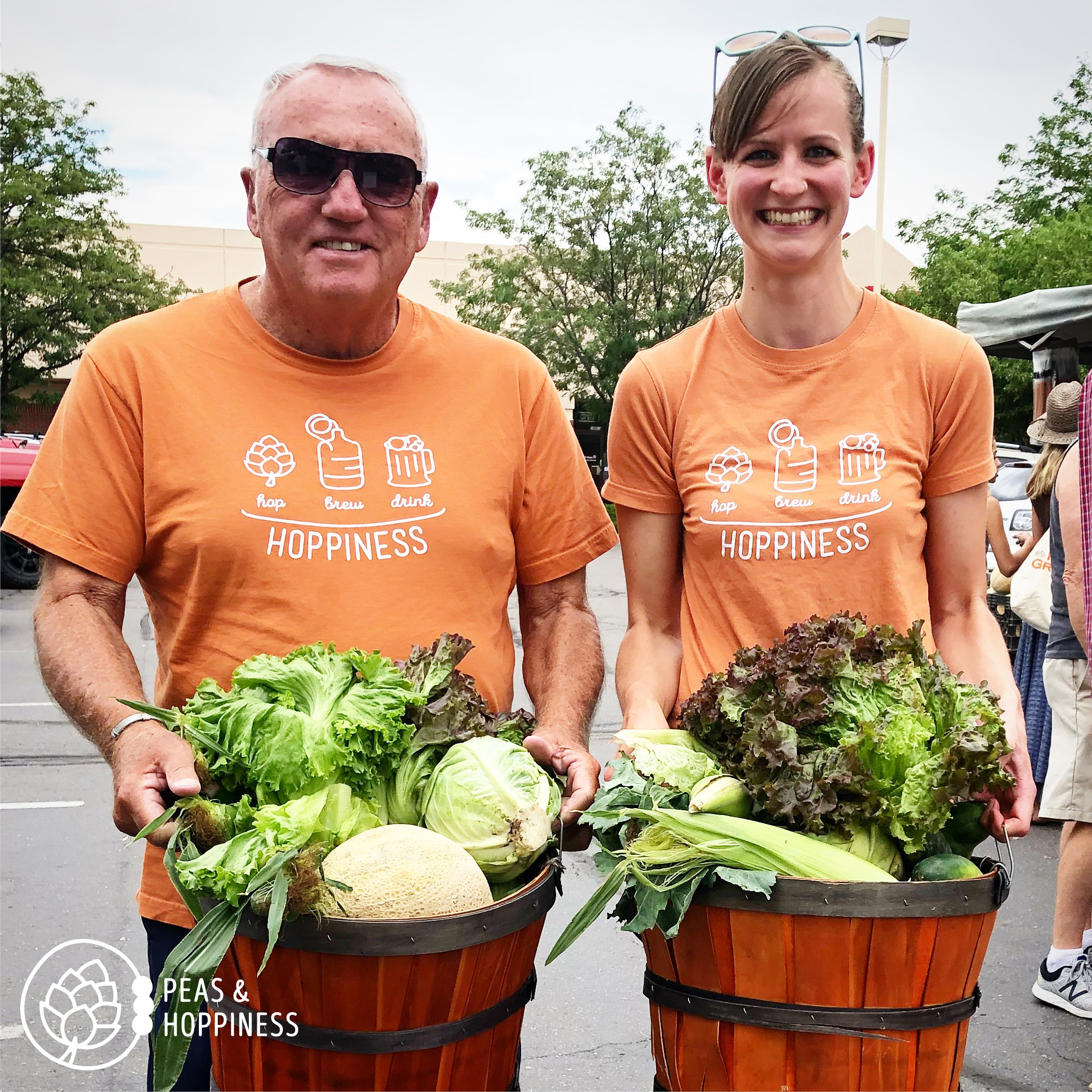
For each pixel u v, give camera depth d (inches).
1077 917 167.8
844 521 98.5
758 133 95.7
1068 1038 159.6
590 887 211.3
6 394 1253.1
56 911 193.0
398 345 99.3
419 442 98.0
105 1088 140.6
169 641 96.8
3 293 1206.9
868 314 102.3
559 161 1152.8
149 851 95.7
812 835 78.5
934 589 106.7
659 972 81.8
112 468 94.7
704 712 86.4
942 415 101.7
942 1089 77.4
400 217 93.4
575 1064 151.7
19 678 374.0
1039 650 238.4
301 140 90.4
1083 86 1159.6
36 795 256.4
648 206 1154.7
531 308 1171.3
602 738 297.9
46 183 1225.4
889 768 79.4
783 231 97.4
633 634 109.4
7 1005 161.0
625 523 109.7
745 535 100.0
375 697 79.1
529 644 106.7
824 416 101.0
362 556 94.5
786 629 96.0
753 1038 76.0
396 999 69.5
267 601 93.1
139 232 1502.2
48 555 95.8
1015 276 992.2
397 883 69.7
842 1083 74.7
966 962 76.0
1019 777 84.7
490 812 75.9
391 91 93.7
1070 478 163.3
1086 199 1129.4
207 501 93.0
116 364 95.3
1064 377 462.9
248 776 75.8
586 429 1221.1
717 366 104.7
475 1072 74.8
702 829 75.8
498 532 100.3
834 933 72.6
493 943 71.4
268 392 96.0
